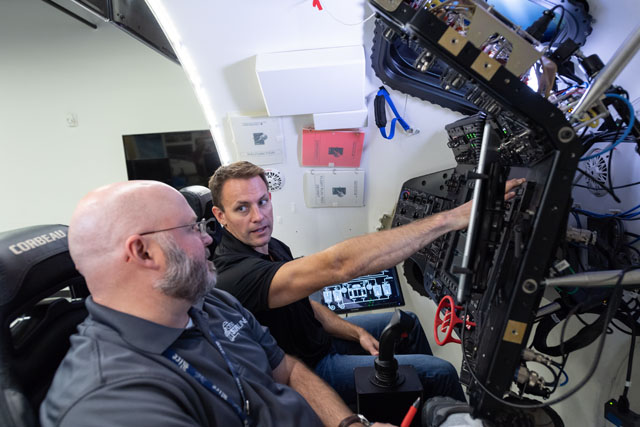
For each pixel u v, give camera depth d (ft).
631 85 3.85
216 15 4.96
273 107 5.77
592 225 4.43
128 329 2.89
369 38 5.15
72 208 14.93
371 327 6.44
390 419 4.10
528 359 2.94
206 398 3.01
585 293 3.73
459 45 2.49
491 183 2.85
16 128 13.89
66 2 11.74
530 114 2.52
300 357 5.20
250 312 4.43
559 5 3.93
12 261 2.76
